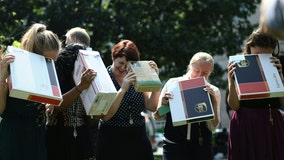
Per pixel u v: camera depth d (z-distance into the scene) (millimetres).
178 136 8484
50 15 25859
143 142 8250
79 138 7504
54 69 6723
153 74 7727
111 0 28859
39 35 6906
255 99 7941
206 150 8508
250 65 7699
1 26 22750
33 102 6898
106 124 8156
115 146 8094
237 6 30422
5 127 6824
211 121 8359
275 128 7953
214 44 29438
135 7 28578
